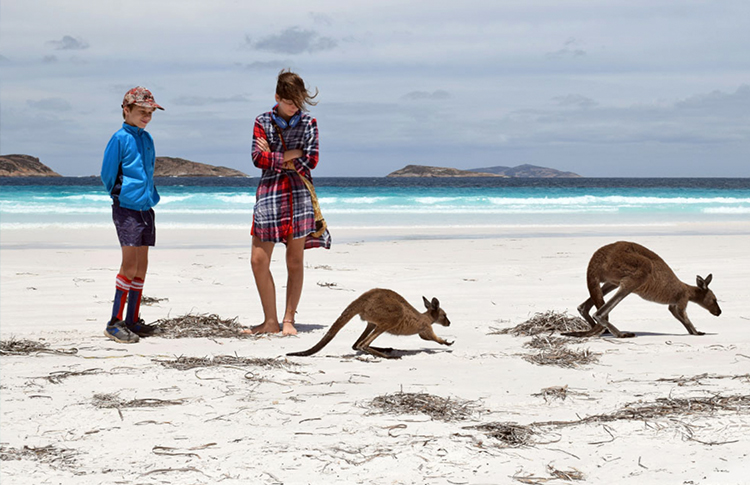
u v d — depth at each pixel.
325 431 4.13
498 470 3.50
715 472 3.39
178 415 4.52
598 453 3.71
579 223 28.69
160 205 35.78
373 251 17.12
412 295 10.59
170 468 3.57
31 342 7.00
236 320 8.76
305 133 8.04
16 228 24.81
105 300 10.16
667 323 8.49
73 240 20.67
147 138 7.91
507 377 5.62
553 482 3.35
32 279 12.04
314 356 6.61
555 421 4.29
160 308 9.56
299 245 8.04
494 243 19.44
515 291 10.96
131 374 5.67
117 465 3.62
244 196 40.12
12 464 3.65
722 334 7.69
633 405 4.60
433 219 29.95
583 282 11.84
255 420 4.38
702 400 4.64
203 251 17.28
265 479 3.40
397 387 5.26
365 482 3.36
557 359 6.26
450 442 3.91
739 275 12.34
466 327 8.26
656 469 3.46
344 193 51.75
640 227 27.11
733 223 29.20
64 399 4.94
